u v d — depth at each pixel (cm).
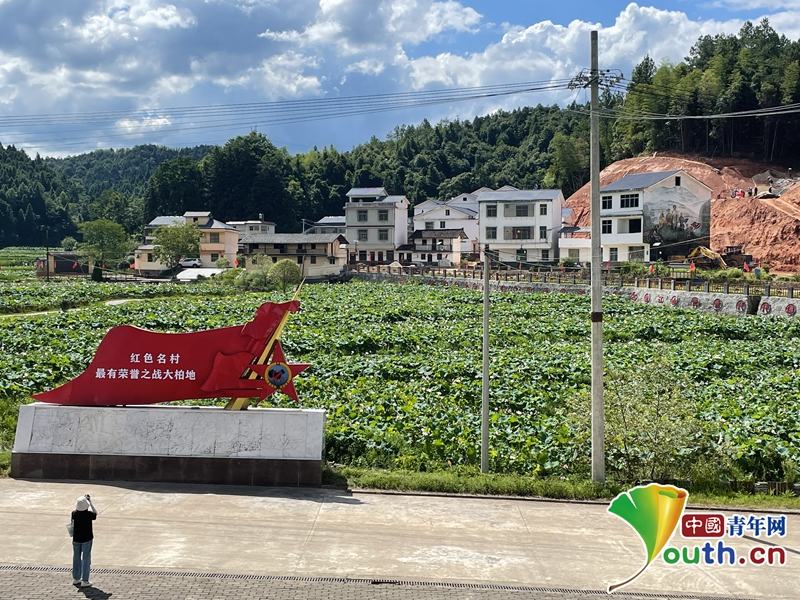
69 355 3222
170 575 1198
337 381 2847
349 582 1198
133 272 9712
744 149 12625
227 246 10300
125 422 1702
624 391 2030
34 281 7938
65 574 1193
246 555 1289
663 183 7744
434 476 1756
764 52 14650
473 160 18025
